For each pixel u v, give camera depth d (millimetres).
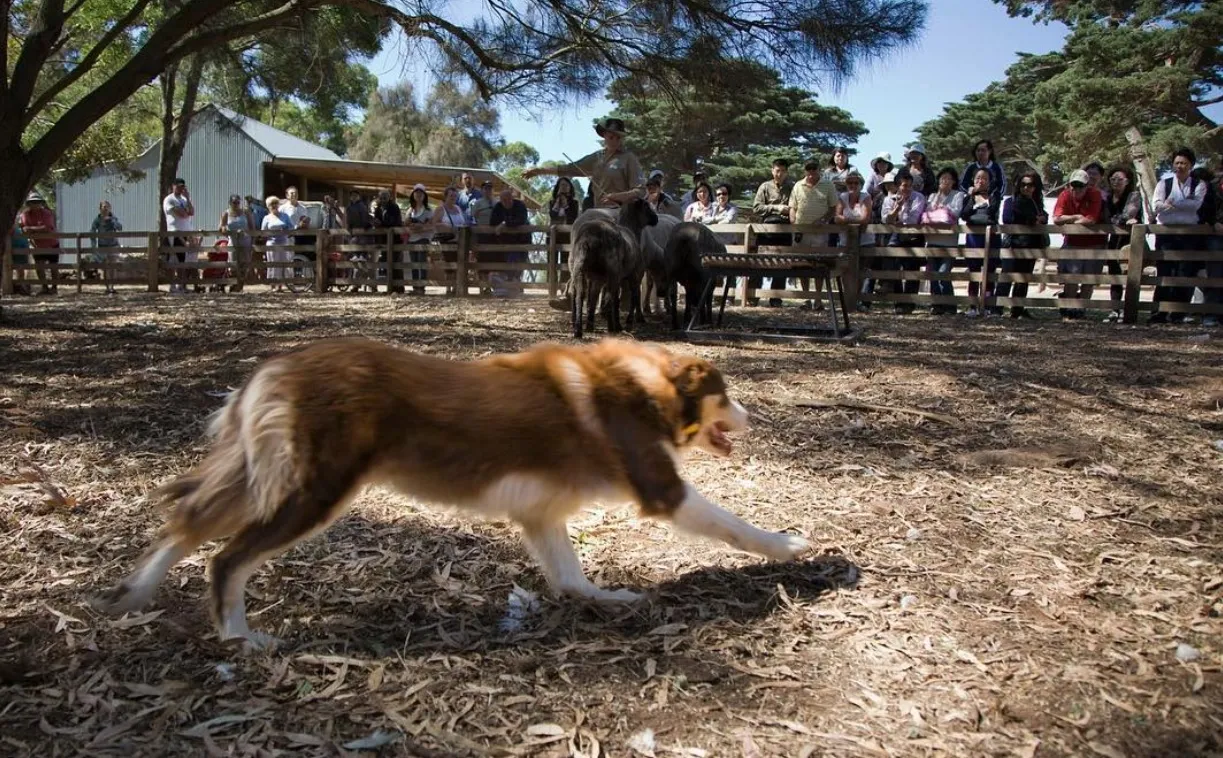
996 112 39812
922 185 13555
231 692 3057
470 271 16406
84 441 5930
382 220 17734
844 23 8922
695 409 3711
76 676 3125
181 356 9148
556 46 10688
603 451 3576
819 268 9836
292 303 14891
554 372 3570
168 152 24719
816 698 3074
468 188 18672
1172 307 11664
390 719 2928
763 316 12422
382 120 54094
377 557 4203
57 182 33281
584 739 2834
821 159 36344
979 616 3656
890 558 4227
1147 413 6766
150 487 5082
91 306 14477
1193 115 28688
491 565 4168
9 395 7270
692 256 10742
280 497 3211
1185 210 11664
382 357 3393
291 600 3777
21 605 3648
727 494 5082
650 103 11242
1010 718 2949
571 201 15398
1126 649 3377
